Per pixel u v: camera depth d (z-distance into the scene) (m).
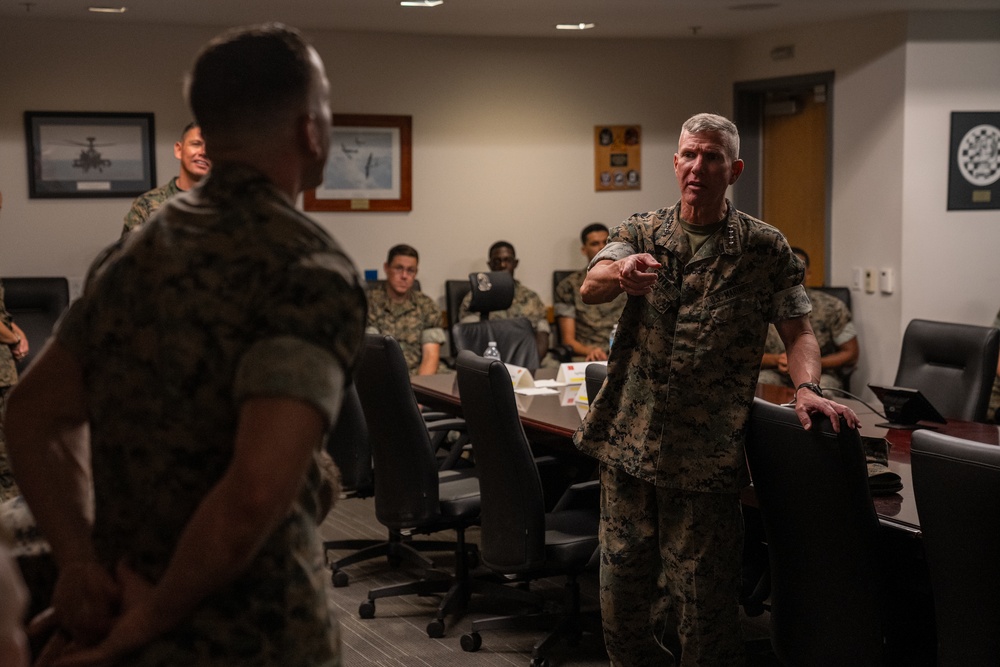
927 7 6.27
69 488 1.22
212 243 1.14
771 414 2.36
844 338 6.58
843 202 7.00
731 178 2.42
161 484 1.14
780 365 6.05
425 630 3.76
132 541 1.16
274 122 1.18
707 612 2.48
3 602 0.88
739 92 7.80
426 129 7.39
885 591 2.25
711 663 2.51
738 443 2.42
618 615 2.62
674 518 2.49
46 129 6.67
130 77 6.79
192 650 1.10
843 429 2.18
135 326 1.16
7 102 6.59
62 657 1.12
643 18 6.64
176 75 6.86
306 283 1.12
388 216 7.38
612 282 2.37
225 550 1.04
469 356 3.31
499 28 7.04
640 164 7.84
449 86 7.40
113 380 1.17
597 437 2.58
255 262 1.13
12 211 6.66
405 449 3.65
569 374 4.69
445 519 3.77
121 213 6.87
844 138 6.95
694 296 2.42
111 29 6.72
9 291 6.34
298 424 1.06
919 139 6.49
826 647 2.36
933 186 6.55
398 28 7.02
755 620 3.78
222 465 1.14
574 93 7.66
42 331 6.40
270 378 1.06
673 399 2.43
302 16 6.49
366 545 4.51
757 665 3.36
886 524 2.35
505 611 3.94
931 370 4.35
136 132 6.82
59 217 6.75
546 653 3.40
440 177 7.46
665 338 2.44
